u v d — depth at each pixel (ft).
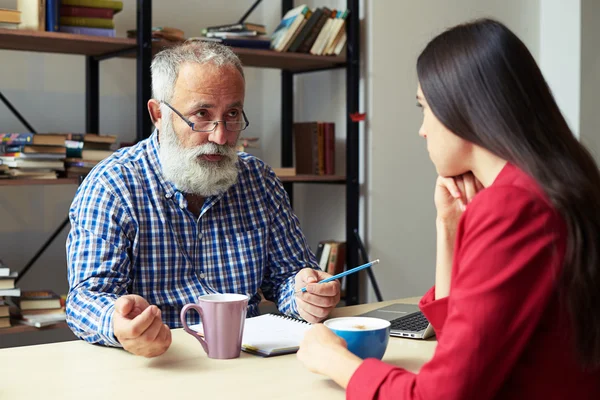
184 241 5.65
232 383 3.52
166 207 5.59
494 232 2.68
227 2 11.17
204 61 5.46
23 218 9.55
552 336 2.71
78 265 5.12
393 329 4.54
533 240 2.66
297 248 6.19
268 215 6.12
